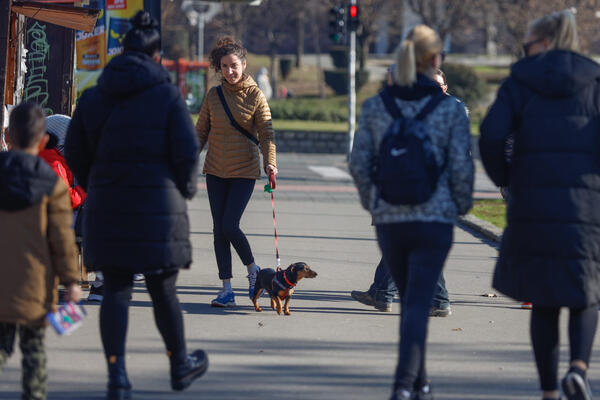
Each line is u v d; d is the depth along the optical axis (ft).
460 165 26.35
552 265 26.35
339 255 60.95
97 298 43.52
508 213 27.53
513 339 38.68
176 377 29.04
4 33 49.24
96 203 27.66
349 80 153.38
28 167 24.52
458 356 35.65
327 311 43.45
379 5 310.86
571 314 27.78
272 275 41.75
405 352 25.80
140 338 37.01
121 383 27.71
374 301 43.55
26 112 25.77
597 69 26.94
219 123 42.80
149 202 27.25
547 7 247.70
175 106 27.66
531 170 26.71
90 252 27.73
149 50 28.37
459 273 55.42
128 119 27.40
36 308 24.58
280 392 30.19
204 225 75.56
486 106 262.88
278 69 367.66
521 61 27.73
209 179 43.62
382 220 26.84
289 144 206.39
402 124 26.55
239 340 37.27
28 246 24.59
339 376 32.32
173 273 28.50
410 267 26.58
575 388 26.78
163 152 27.55
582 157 26.48
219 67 42.78
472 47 414.41
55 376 31.45
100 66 75.61
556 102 26.81
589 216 26.32
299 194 105.70
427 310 26.17
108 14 75.05
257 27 351.05
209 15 254.06
